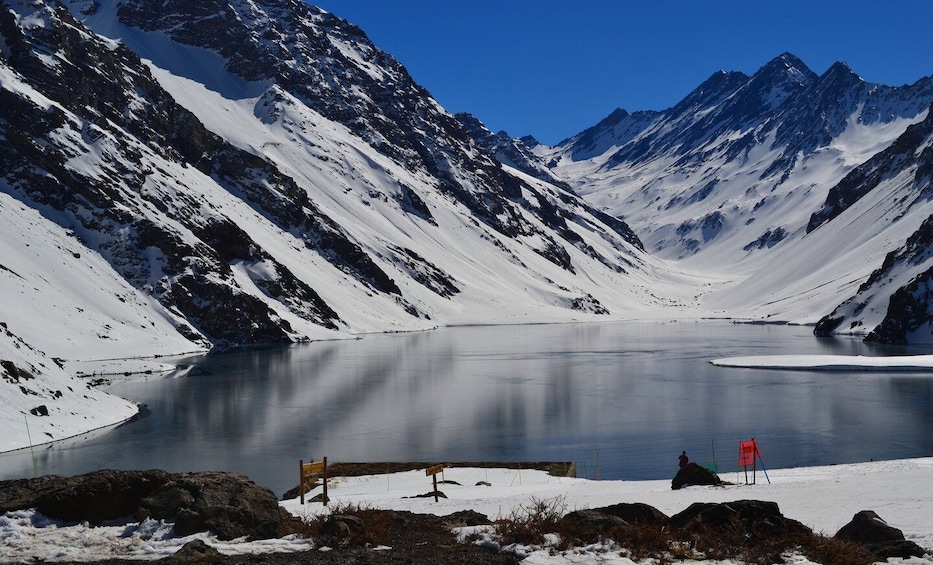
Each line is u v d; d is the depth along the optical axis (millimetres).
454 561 17141
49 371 67938
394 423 67188
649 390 87750
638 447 57156
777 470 44938
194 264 154125
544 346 154750
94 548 18031
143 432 62781
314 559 17000
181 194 179125
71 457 53125
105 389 88062
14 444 55531
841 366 105000
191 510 19406
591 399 81000
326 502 30750
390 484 41625
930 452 53656
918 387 87125
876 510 24984
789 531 20078
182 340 137750
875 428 63188
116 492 20500
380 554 17672
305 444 58250
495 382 95312
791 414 70688
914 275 169000
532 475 44719
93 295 133000
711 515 20656
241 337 151875
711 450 55812
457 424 66812
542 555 17875
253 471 49094
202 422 67375
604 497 30953
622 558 17719
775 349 143125
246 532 19500
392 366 114250
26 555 17453
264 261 181875
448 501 30797
